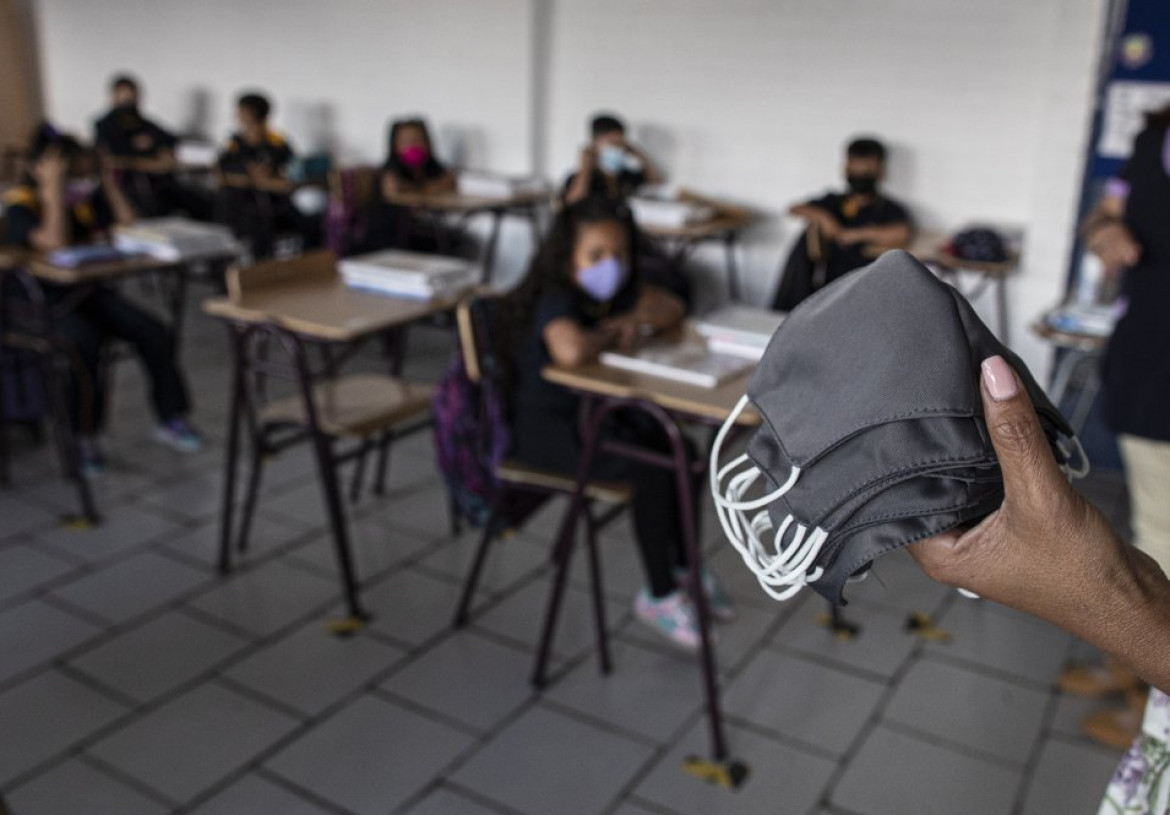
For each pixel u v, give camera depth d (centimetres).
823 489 49
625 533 306
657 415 198
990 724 224
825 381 50
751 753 212
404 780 201
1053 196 359
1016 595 46
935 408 47
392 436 272
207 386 426
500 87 517
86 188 356
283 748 209
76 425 329
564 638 252
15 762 203
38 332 309
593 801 197
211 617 256
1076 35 341
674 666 241
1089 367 359
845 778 205
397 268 287
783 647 251
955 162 419
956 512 47
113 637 246
